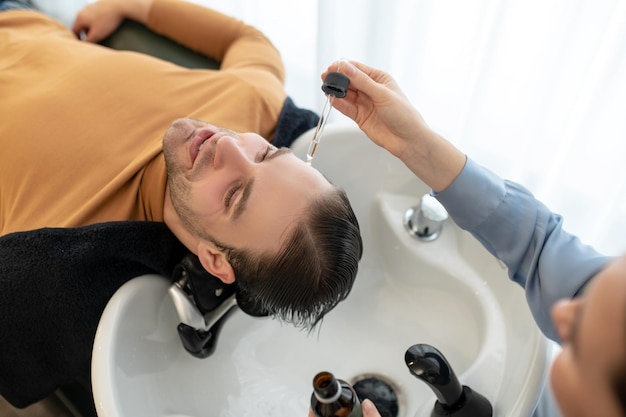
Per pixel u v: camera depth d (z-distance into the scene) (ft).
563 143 2.75
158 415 1.96
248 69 2.98
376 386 2.27
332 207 2.07
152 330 2.15
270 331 2.46
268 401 2.25
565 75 2.53
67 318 2.16
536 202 2.07
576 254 1.91
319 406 1.64
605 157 2.68
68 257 2.10
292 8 3.58
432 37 2.92
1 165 2.56
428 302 2.47
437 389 1.77
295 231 2.01
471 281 2.31
